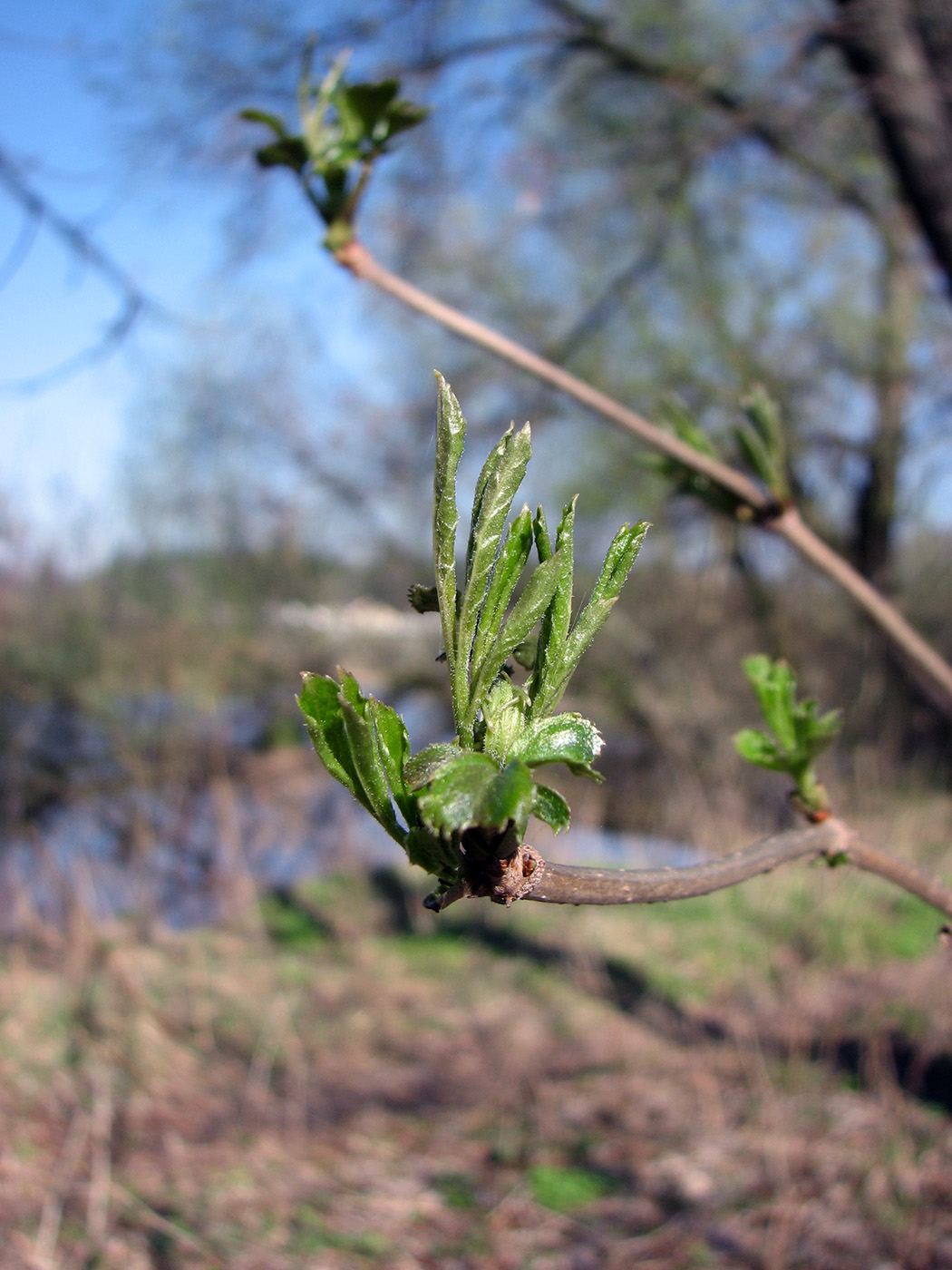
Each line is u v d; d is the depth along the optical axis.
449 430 0.44
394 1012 4.85
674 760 7.54
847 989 4.62
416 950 5.70
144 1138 3.44
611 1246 2.95
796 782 0.78
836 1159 3.25
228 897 5.97
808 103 5.31
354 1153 3.53
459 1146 3.60
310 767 8.28
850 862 0.77
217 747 7.01
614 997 4.97
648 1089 3.98
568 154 7.15
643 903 0.57
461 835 0.45
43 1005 4.32
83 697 7.73
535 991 5.08
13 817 5.91
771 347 7.88
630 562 0.48
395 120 1.16
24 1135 3.33
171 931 5.84
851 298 7.52
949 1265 2.68
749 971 4.89
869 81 4.52
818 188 7.03
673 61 6.49
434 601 0.50
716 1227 2.96
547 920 5.98
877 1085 3.61
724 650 8.36
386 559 10.95
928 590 8.46
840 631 7.67
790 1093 3.70
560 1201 3.20
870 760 6.18
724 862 0.66
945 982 4.27
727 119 6.34
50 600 8.39
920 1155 3.21
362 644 10.62
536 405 8.16
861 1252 2.80
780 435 1.37
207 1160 3.35
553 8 6.40
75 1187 3.07
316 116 1.17
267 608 10.49
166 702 8.17
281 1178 3.32
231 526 10.51
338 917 6.07
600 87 6.89
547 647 0.47
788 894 5.71
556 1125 3.69
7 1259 2.65
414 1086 4.14
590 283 7.95
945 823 5.84
